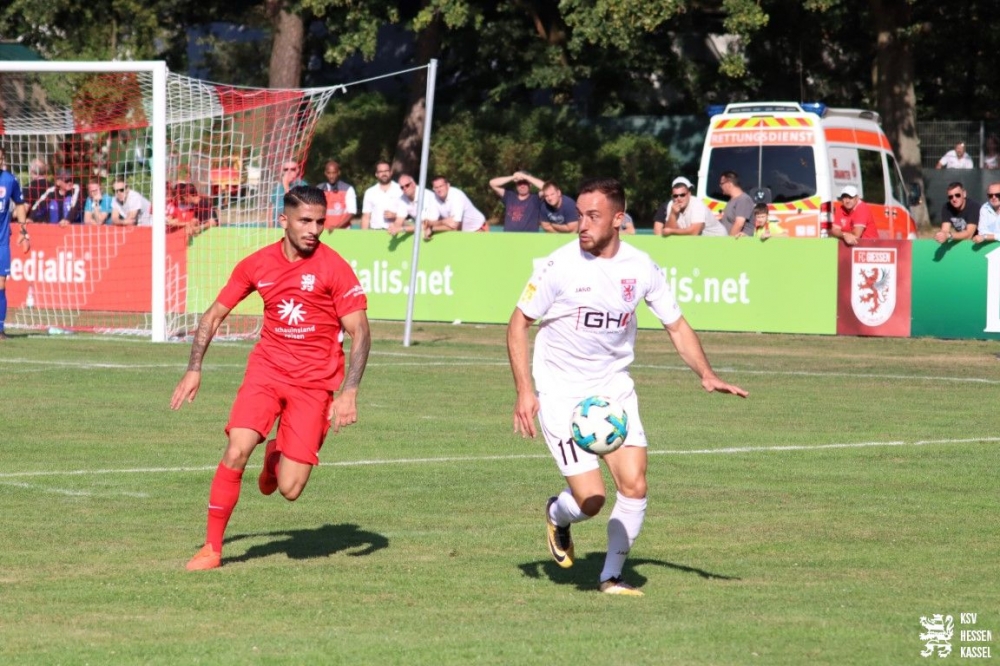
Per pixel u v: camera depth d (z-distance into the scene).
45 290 65.88
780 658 16.58
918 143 116.19
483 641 17.28
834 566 21.72
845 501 26.91
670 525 24.77
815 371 48.75
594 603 19.39
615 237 19.84
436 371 47.56
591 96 145.50
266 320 21.88
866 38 138.00
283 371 21.75
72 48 131.88
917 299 57.91
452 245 62.91
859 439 34.47
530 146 133.75
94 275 64.94
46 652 16.78
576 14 102.94
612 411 19.23
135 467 29.97
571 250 19.83
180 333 59.44
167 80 57.84
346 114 141.62
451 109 140.88
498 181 64.94
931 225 113.94
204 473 29.33
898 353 53.91
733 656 16.66
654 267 20.00
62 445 32.66
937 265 57.56
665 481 28.92
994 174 113.12
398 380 45.22
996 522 25.03
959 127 122.12
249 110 67.75
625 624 18.16
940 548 23.00
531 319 19.98
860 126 69.31
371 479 29.08
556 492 27.80
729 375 47.56
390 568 21.55
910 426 36.56
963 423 37.12
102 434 34.25
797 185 65.06
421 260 63.44
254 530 24.34
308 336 21.72
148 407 38.72
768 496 27.39
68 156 75.56
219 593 19.86
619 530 19.84
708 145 66.88
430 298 63.44
